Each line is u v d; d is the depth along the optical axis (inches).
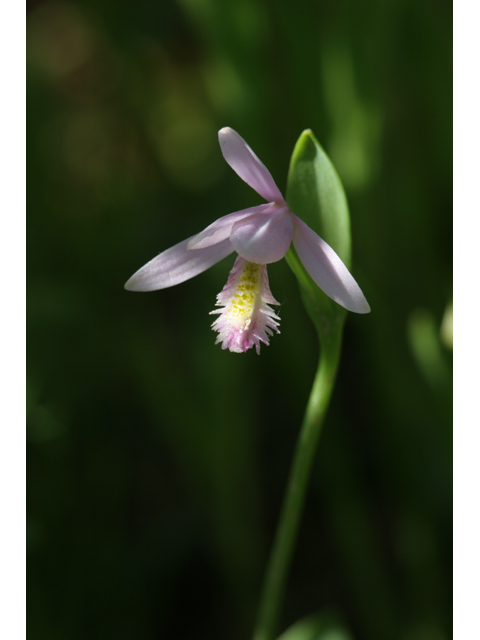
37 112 13.3
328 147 10.8
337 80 10.7
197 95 15.7
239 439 10.7
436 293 11.0
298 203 7.7
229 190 12.6
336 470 10.6
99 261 12.4
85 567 10.4
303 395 11.1
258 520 10.8
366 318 10.8
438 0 11.7
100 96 16.3
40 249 12.0
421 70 11.1
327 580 11.1
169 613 10.8
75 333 11.2
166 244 13.0
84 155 15.8
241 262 8.1
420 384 10.6
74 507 10.6
